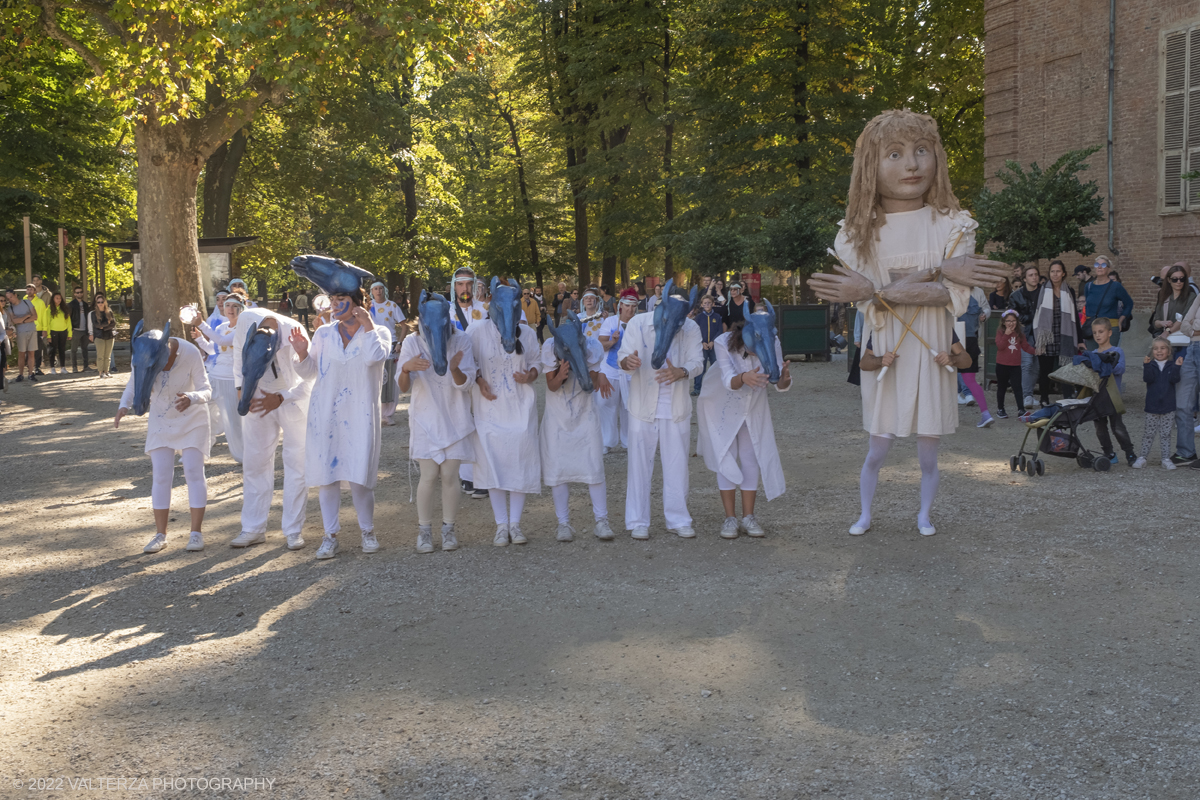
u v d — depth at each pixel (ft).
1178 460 27.68
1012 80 63.21
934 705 12.53
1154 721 11.84
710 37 81.25
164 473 21.63
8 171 90.12
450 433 20.83
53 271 98.63
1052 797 10.23
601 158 101.91
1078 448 27.45
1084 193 47.24
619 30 95.76
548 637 15.53
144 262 57.31
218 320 30.53
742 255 77.82
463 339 20.84
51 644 15.85
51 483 30.30
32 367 64.49
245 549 21.84
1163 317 34.40
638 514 21.75
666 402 21.52
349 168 102.94
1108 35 55.67
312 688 13.74
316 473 20.39
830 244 68.90
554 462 21.36
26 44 56.54
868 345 21.22
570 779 10.90
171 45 50.72
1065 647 14.34
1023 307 40.37
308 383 21.99
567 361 20.88
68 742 12.14
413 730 12.24
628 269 153.07
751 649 14.71
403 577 19.20
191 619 17.01
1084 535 20.47
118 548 22.11
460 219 120.98
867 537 21.13
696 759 11.28
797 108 79.82
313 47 47.75
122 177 122.11
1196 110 50.75
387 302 40.91
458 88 117.91
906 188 20.63
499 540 21.50
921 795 10.35
